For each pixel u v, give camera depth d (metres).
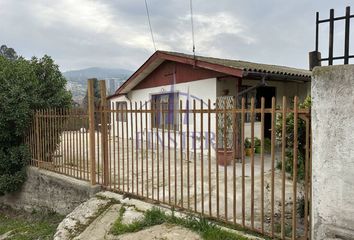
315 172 2.97
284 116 3.24
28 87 7.33
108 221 4.43
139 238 3.78
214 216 4.04
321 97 2.90
